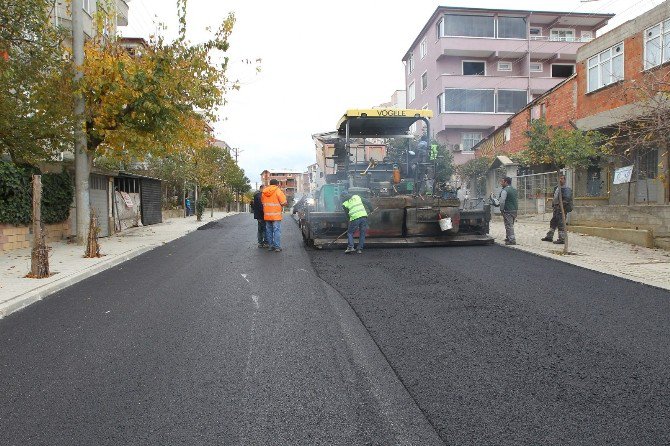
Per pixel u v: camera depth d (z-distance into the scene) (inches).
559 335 206.7
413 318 233.3
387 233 483.2
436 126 1445.6
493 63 1493.6
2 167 485.4
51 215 587.2
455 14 1424.7
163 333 216.4
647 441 124.1
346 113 496.4
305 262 405.1
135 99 533.0
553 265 369.4
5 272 369.4
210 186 1594.5
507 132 1112.2
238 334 213.0
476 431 129.7
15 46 503.2
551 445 122.8
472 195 1178.0
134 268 405.1
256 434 129.2
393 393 153.2
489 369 171.2
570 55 1453.0
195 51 565.9
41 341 209.6
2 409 145.7
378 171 531.5
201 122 651.5
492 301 263.7
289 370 172.2
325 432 129.9
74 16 521.7
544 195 794.2
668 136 449.4
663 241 441.1
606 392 152.3
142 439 127.3
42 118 515.8
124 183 903.7
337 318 235.6
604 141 695.7
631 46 643.5
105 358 186.5
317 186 625.6
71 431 131.9
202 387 158.7
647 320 227.1
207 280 337.7
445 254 430.3
